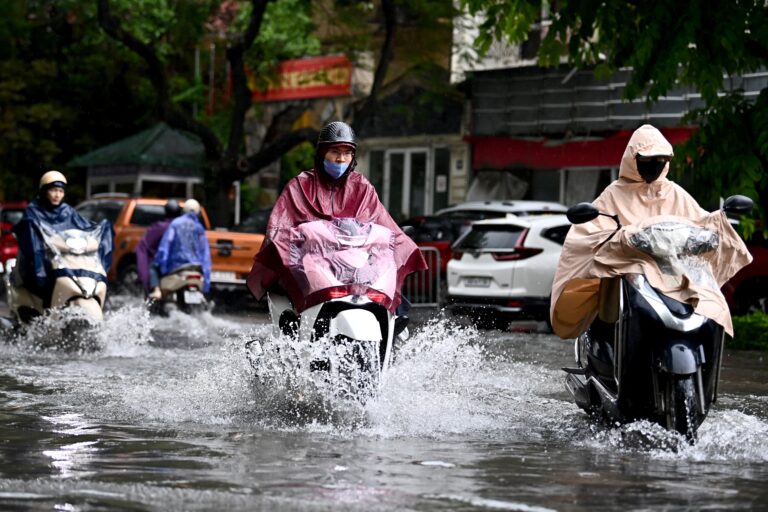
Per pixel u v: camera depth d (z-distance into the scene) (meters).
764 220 38.66
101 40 89.69
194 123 69.81
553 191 72.06
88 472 14.80
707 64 34.78
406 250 20.47
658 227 17.77
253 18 69.06
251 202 88.69
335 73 78.81
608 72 38.84
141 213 59.16
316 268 19.31
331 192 20.55
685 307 17.41
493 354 33.84
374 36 78.81
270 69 82.25
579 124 69.50
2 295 59.91
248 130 91.44
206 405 21.17
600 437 18.42
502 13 42.12
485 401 22.61
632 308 17.50
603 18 36.34
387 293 19.44
